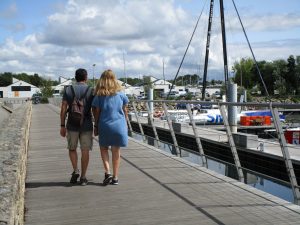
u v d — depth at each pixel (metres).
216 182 7.57
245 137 11.45
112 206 6.20
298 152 10.34
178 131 16.02
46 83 107.31
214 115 21.25
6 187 3.03
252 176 8.86
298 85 103.25
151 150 11.67
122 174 8.42
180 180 7.79
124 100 7.42
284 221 5.35
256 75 111.44
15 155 4.31
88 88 7.42
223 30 28.83
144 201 6.43
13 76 160.62
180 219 5.53
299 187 6.40
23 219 5.41
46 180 7.99
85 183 7.56
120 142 7.33
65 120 8.23
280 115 7.76
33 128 20.30
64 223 5.46
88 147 7.46
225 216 5.61
